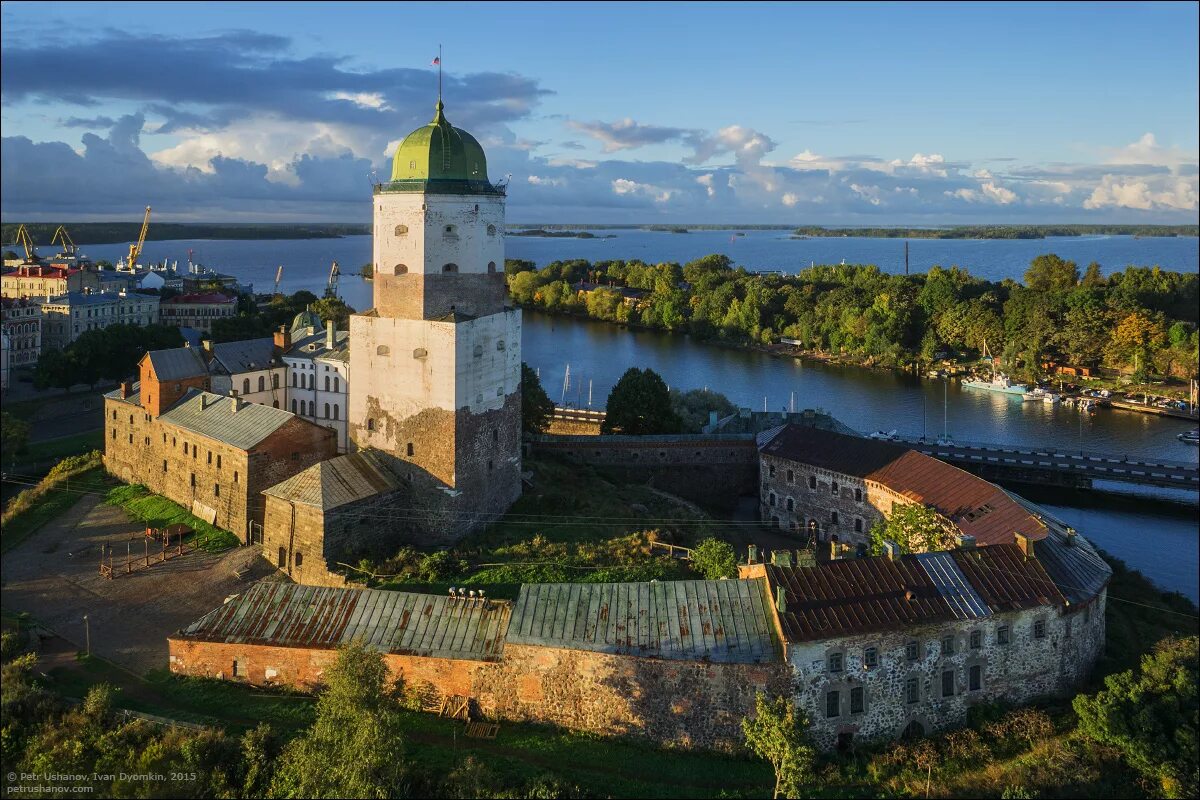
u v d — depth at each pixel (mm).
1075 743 58500
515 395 97938
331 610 64812
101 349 167750
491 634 61688
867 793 54188
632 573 78875
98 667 67375
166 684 64250
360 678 54000
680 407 156125
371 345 90188
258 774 50875
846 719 58062
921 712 60281
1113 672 68562
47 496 107312
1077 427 175000
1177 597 89312
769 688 56531
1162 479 128000
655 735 57750
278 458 92688
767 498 113062
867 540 98438
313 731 51594
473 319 87750
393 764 49594
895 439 152875
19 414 155750
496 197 91250
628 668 57844
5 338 169250
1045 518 81438
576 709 58719
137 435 110250
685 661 57000
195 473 98812
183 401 105375
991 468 137625
